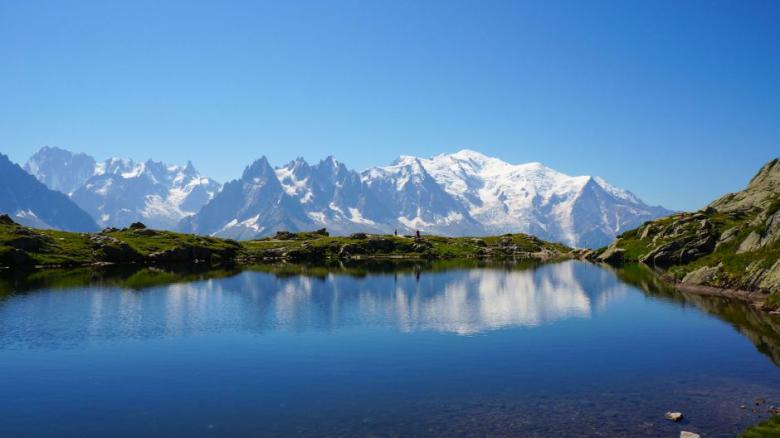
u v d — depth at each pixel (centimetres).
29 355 5178
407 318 7169
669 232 17062
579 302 8594
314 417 3516
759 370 4469
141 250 17938
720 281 9250
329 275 13575
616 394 3888
